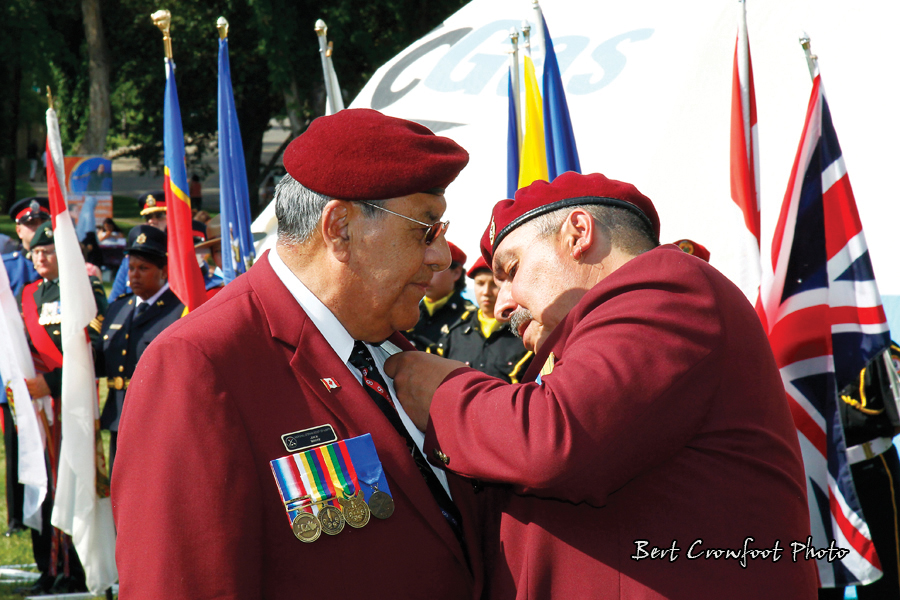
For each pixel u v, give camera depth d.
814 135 10.76
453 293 17.77
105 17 80.06
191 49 76.69
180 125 15.75
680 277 5.46
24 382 16.98
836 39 18.03
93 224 50.38
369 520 5.41
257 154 84.50
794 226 10.75
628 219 6.18
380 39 72.12
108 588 16.00
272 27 65.62
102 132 79.31
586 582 5.41
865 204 16.41
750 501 5.35
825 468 10.18
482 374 5.75
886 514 12.99
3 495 24.05
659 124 18.91
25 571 19.44
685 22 20.16
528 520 5.70
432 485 5.95
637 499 5.38
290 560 5.26
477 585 5.87
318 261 5.70
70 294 15.64
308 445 5.39
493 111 21.66
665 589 5.24
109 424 17.48
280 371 5.49
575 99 20.59
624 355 5.13
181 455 5.00
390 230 5.58
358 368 6.00
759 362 5.58
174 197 15.67
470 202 20.83
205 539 4.91
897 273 15.56
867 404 12.75
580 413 4.97
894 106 16.89
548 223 6.21
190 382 5.12
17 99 96.12
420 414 5.86
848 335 10.45
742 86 11.74
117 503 5.15
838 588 13.34
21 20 77.81
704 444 5.37
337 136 5.52
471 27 25.14
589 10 22.94
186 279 15.59
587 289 6.11
